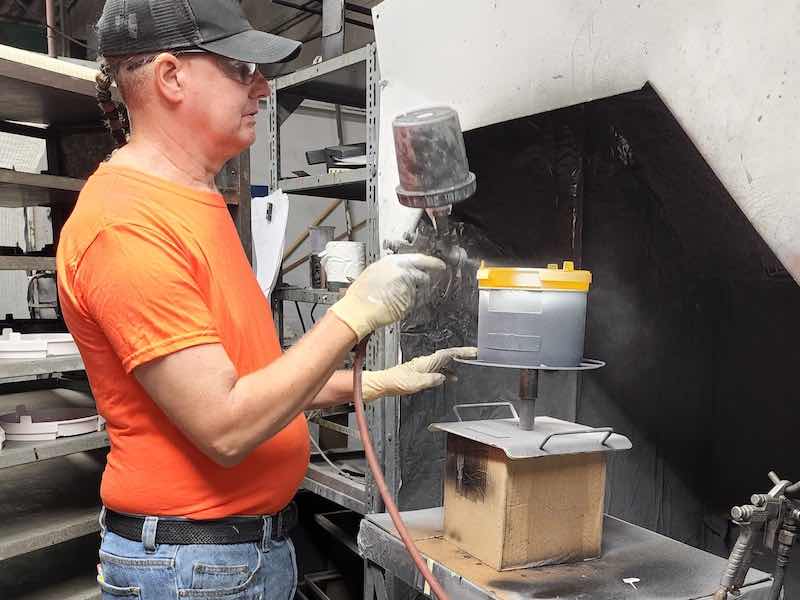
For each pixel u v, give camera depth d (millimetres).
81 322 845
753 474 2004
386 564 1235
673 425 2016
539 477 1091
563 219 1708
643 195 1787
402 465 1599
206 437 759
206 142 900
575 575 1071
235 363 896
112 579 900
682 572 1092
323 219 3764
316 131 3883
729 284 1995
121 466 885
